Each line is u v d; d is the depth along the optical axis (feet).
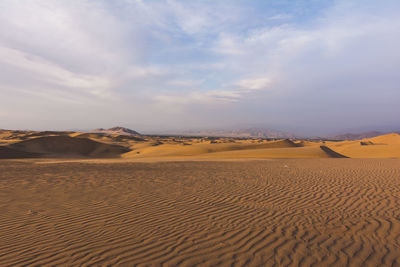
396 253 12.25
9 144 177.78
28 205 20.54
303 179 34.37
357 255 12.08
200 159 87.97
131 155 189.47
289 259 11.73
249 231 15.19
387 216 17.80
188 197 23.80
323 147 139.64
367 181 32.17
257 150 133.08
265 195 24.70
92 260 11.53
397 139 231.30
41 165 56.80
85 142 211.41
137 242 13.56
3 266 10.93
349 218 17.47
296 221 16.94
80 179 34.14
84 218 17.49
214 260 11.64
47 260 11.51
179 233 14.89
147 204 21.25
